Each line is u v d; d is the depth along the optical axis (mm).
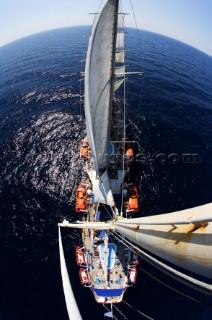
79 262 34625
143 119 56906
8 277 34938
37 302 32625
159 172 46312
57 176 46469
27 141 53062
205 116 62281
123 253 34688
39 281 34531
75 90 68875
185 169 47312
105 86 28891
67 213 41594
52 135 53750
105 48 26734
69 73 80375
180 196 43188
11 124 58062
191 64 104438
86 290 33312
